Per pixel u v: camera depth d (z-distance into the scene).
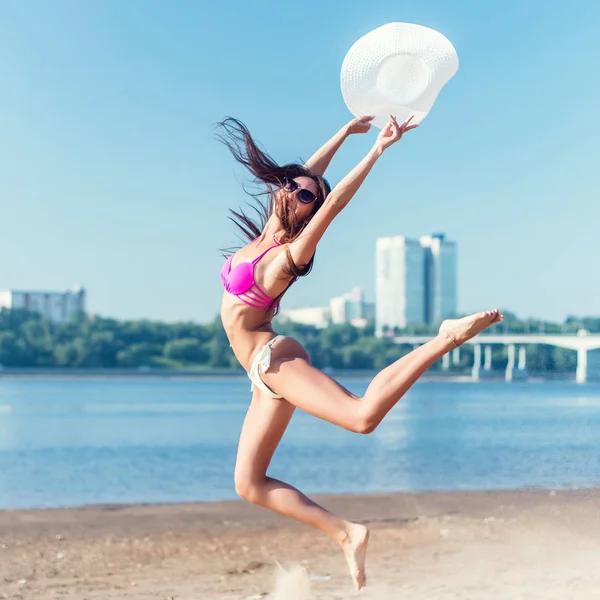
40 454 19.89
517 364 108.25
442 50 4.00
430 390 84.25
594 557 7.05
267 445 4.06
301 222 4.12
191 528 9.11
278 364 3.90
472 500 11.01
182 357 133.88
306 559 7.38
